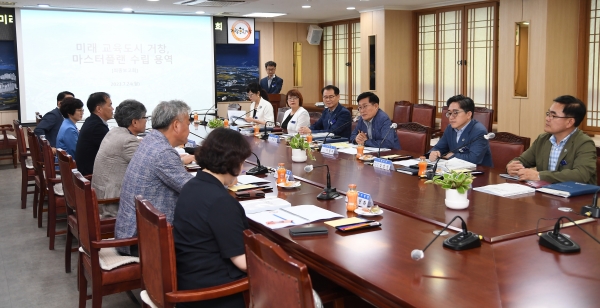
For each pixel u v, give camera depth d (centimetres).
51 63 897
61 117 600
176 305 209
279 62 1136
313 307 144
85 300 298
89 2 812
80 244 292
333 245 212
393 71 947
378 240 218
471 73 864
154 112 277
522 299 160
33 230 491
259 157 441
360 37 985
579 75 723
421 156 406
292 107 638
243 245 199
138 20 958
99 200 331
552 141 346
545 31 701
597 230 227
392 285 172
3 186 686
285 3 848
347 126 580
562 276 177
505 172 353
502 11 759
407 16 941
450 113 414
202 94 1027
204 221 199
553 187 297
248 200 286
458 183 258
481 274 180
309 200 288
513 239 218
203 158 206
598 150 345
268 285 159
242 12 977
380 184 323
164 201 270
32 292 352
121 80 956
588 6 706
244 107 1100
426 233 227
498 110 780
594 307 154
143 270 218
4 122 880
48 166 426
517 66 748
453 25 885
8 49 871
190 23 1001
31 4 833
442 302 158
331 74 1156
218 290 193
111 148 341
